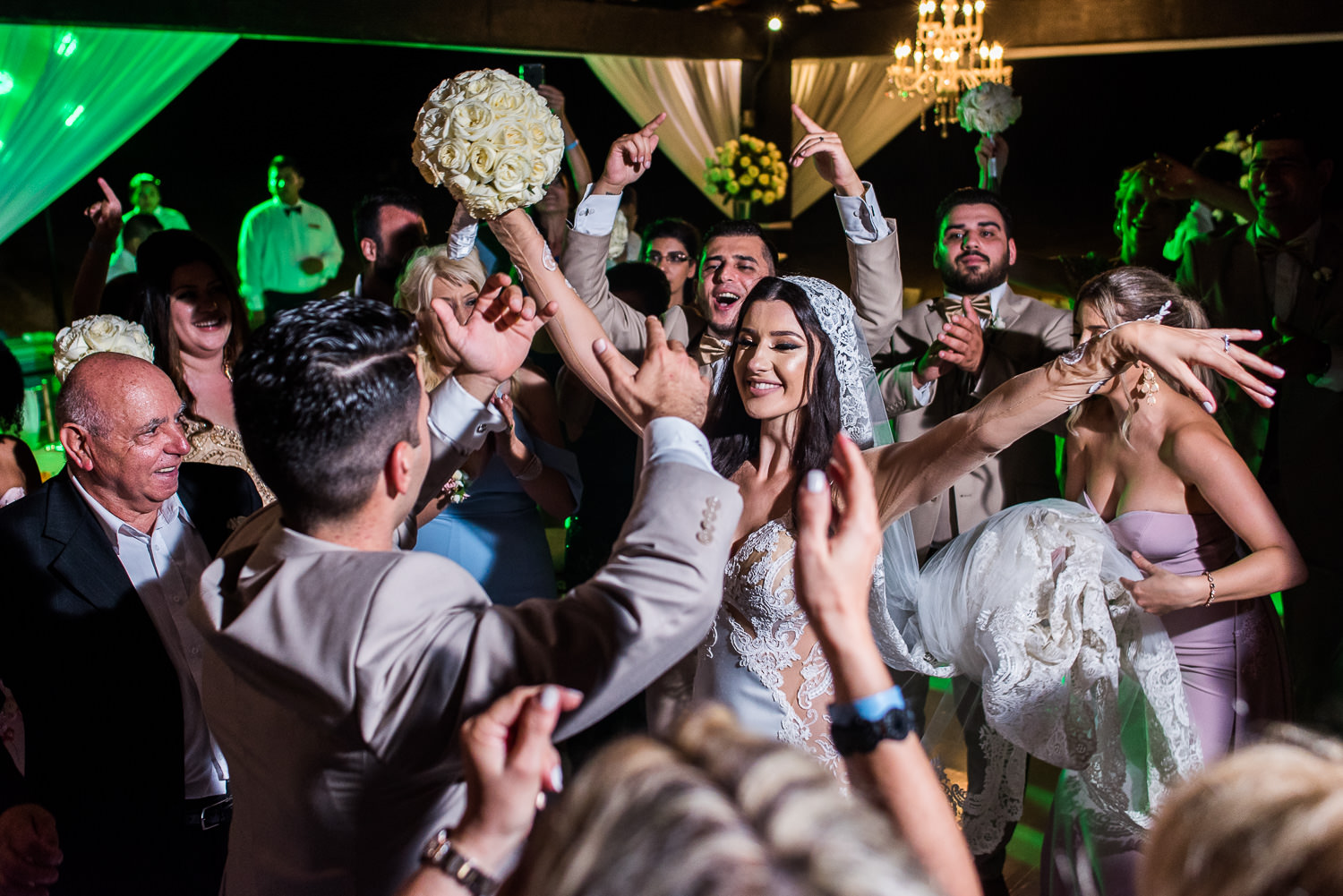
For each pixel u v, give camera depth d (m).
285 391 1.23
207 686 1.44
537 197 2.06
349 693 1.17
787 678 2.09
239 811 1.39
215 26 7.55
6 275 12.97
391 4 8.05
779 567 2.07
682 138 10.75
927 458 1.92
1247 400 3.67
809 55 9.57
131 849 1.93
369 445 1.27
